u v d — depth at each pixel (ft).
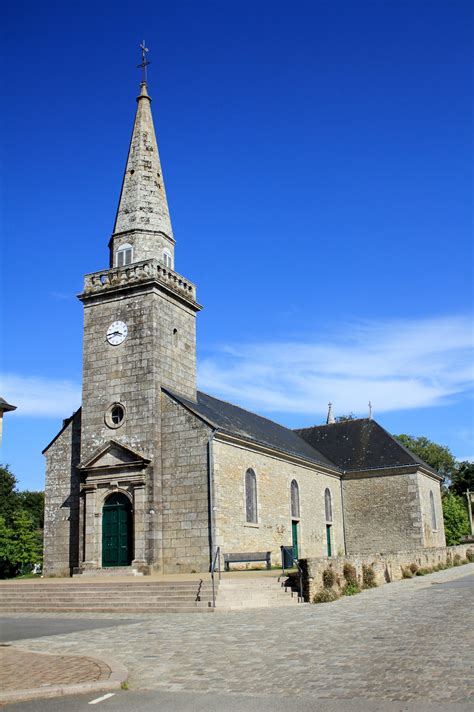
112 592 67.56
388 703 25.12
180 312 99.86
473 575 92.84
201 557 83.82
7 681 30.07
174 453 88.79
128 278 96.02
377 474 134.21
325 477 129.59
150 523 86.17
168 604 61.98
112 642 42.65
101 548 89.71
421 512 129.80
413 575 95.40
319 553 120.67
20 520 194.39
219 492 86.53
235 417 111.14
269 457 105.09
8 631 50.39
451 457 245.65
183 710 25.44
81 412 98.37
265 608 59.36
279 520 105.50
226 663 33.99
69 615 61.98
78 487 97.76
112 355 95.25
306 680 29.43
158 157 104.83
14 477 221.46
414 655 33.32
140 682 30.63
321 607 58.49
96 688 29.07
